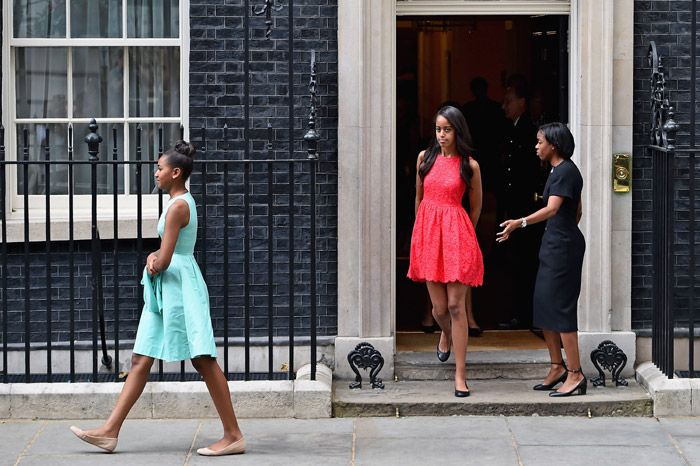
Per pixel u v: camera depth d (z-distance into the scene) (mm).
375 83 8094
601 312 8227
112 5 8453
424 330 9242
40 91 8461
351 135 8117
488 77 13086
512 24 11625
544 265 7812
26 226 7531
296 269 8266
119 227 8156
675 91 8273
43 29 8438
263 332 8305
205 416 7676
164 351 6809
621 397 7758
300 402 7672
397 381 8258
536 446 7082
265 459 6863
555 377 7996
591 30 8109
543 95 9031
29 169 8484
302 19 8172
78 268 8234
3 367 7727
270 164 7598
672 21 8227
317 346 8250
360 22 8047
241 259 8258
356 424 7555
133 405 7258
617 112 8172
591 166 8156
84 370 8234
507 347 8727
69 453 6977
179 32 8430
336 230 8258
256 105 8211
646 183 8281
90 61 8484
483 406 7707
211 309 8273
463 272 7777
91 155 7496
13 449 7055
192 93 8195
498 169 9594
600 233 8195
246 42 7605
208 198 8227
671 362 7711
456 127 7855
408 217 11047
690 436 7266
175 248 6809
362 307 8188
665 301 7891
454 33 13125
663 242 7922
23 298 8219
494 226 9781
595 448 7043
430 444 7133
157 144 8508
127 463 6793
